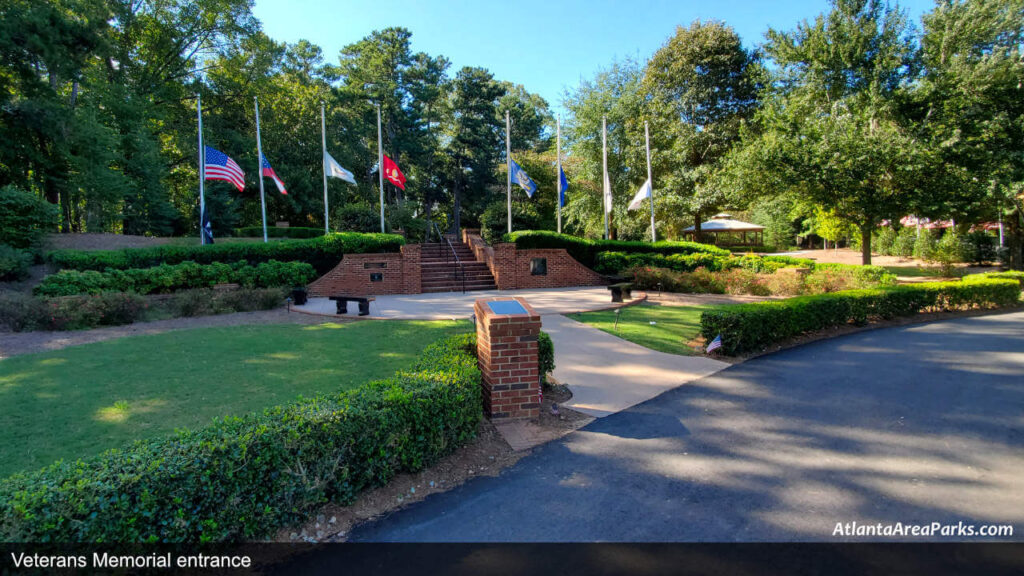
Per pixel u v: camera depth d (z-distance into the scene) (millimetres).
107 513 2570
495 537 3289
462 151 35906
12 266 13727
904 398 6062
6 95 17047
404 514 3594
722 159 26109
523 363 5316
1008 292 14680
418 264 17141
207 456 2979
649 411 5672
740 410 5684
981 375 7062
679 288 16672
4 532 2303
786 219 44125
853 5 21484
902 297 12219
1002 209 21688
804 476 4078
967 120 18875
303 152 31469
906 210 19219
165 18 24891
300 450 3367
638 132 27469
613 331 9969
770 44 23859
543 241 18938
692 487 3918
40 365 7227
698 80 28828
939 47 20172
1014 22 19391
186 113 27422
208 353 8016
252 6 26578
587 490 3900
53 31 16328
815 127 19750
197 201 26703
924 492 3789
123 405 5461
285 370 6996
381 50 34562
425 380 4613
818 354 8406
